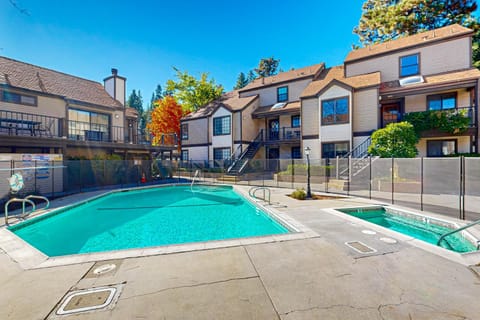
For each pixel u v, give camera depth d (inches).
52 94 592.7
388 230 221.5
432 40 581.3
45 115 588.1
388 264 148.2
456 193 421.7
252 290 119.1
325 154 646.5
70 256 164.2
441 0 806.5
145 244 237.9
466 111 491.2
